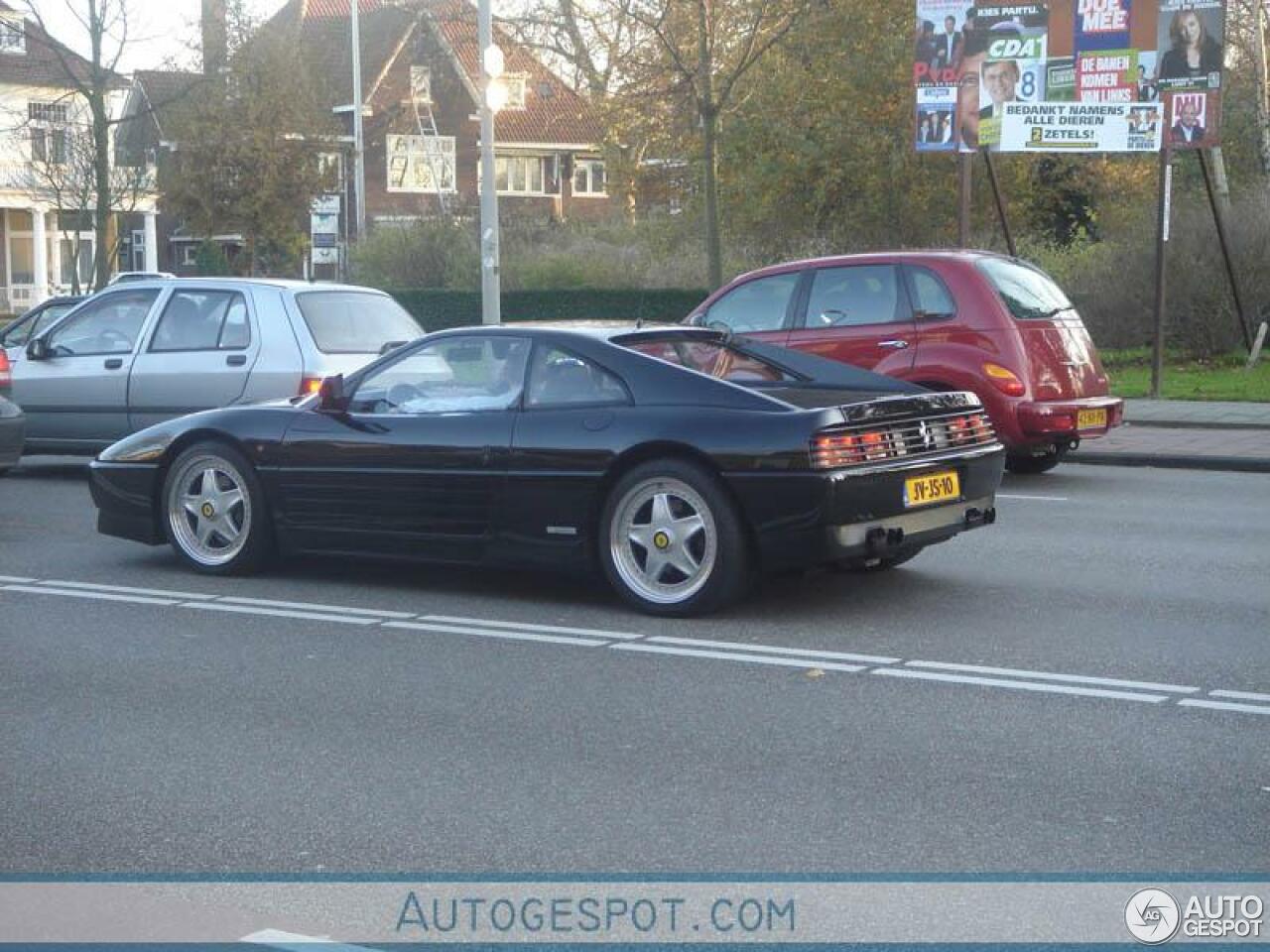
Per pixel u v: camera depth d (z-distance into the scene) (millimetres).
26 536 11211
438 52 60000
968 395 8844
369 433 9000
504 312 32969
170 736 6199
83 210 36156
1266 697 6523
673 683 6891
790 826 5098
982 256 13227
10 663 7410
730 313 13812
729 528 7953
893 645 7543
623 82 35938
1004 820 5117
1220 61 19750
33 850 4996
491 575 9555
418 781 5598
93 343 13922
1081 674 6934
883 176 29438
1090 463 15492
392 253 38250
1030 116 20672
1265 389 20766
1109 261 25641
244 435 9430
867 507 7891
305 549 9344
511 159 64250
